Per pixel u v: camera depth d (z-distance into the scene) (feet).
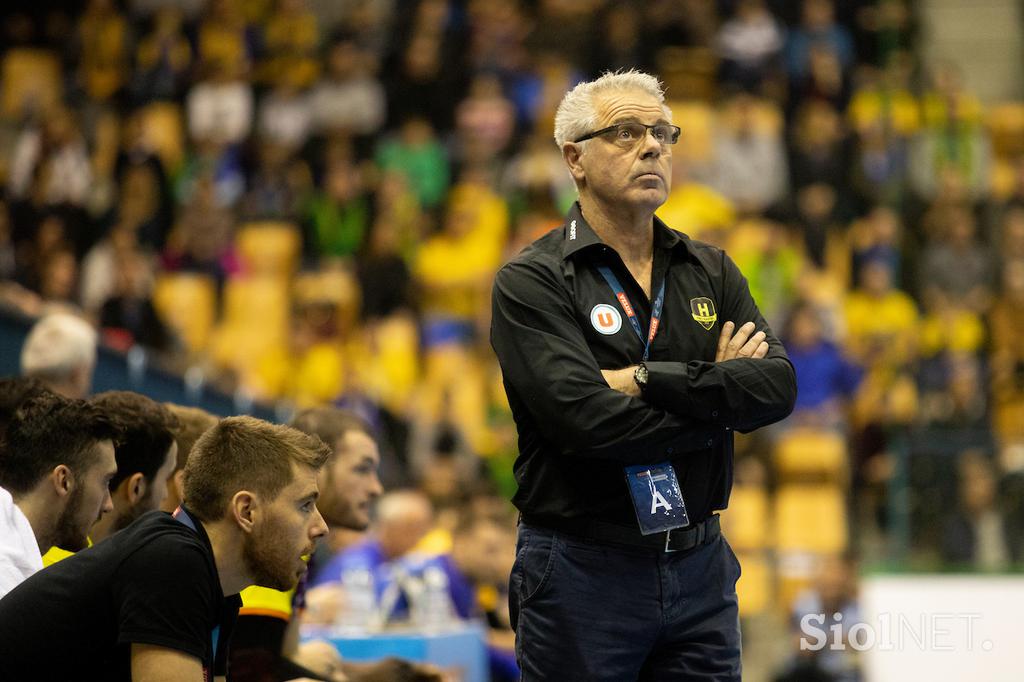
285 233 152.46
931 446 99.60
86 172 155.43
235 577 34.58
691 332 36.58
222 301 144.97
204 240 146.72
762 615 99.09
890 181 155.22
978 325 134.62
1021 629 83.05
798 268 138.82
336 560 72.95
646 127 36.58
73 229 145.59
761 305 131.85
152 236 148.97
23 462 37.55
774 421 35.63
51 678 32.22
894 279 145.28
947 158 155.22
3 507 36.32
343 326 138.10
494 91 162.91
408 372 132.57
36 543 36.76
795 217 147.84
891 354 125.49
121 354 71.67
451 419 113.91
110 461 38.45
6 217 143.84
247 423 34.96
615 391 34.32
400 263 139.85
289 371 132.87
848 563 81.10
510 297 36.09
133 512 40.24
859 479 110.63
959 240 143.54
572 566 35.04
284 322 144.77
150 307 116.88
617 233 37.04
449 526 86.84
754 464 110.32
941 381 120.67
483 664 62.03
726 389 34.27
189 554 32.65
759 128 156.56
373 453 49.57
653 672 36.58
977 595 84.53
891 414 113.29
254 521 34.19
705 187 152.87
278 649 45.44
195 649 32.09
